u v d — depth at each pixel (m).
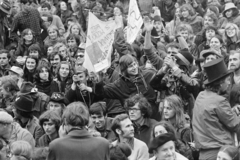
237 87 13.21
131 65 13.85
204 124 11.76
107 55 14.45
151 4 23.16
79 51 17.92
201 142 11.77
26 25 20.47
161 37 19.34
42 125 13.10
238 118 12.00
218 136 11.68
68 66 15.65
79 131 9.35
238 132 11.95
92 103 14.05
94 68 14.27
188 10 21.77
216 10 21.98
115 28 15.48
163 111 13.29
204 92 11.98
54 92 14.84
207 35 18.45
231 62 14.86
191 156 11.92
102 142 9.39
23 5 23.41
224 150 10.41
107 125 12.92
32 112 13.95
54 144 9.30
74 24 20.95
